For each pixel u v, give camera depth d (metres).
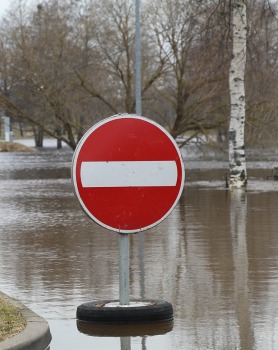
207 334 15.45
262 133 69.94
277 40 70.31
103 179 16.20
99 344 14.87
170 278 21.33
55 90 77.56
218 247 26.66
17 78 79.06
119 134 16.28
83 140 16.19
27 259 24.72
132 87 77.12
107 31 76.44
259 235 29.42
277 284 20.20
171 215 37.16
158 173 16.39
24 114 82.00
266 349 14.32
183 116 75.19
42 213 38.88
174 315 17.09
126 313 16.36
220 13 52.69
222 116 75.44
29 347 14.05
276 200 43.75
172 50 73.38
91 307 16.52
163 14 73.50
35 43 79.44
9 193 52.19
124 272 16.75
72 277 21.55
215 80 73.25
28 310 16.59
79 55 78.50
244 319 16.61
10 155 125.62
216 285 20.25
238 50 52.62
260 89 70.44
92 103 81.19
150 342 14.95
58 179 66.81
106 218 16.27
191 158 101.50
